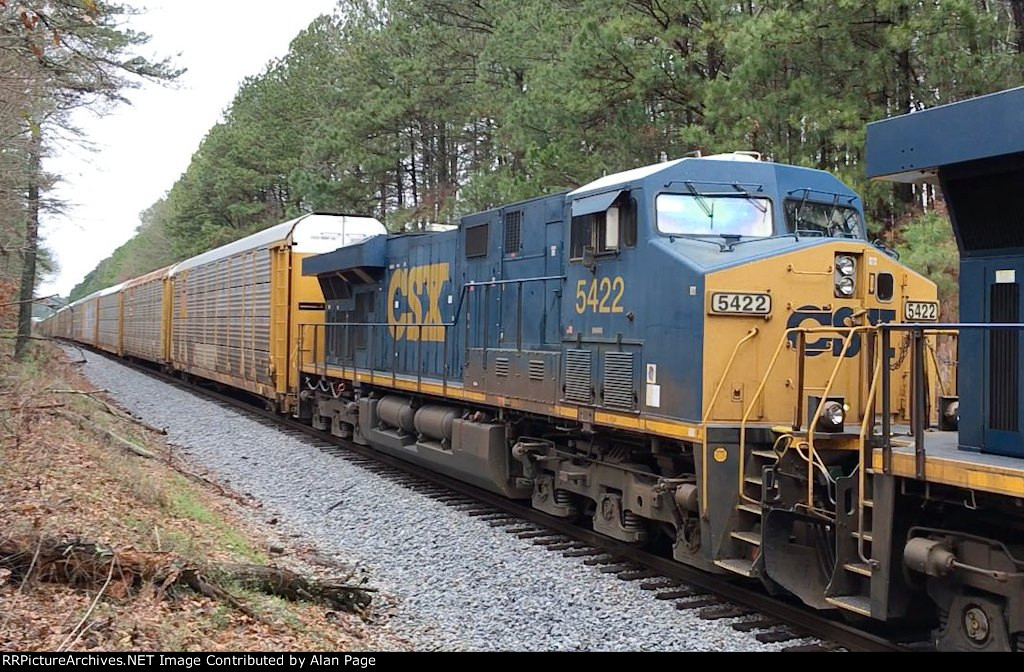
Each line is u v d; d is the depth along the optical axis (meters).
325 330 17.92
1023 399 5.45
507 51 24.95
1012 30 15.67
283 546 9.21
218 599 6.34
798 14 16.09
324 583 7.24
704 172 8.43
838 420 6.77
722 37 17.23
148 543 7.24
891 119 5.88
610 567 8.58
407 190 39.09
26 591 5.66
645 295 8.16
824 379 7.65
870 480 6.12
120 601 5.85
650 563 8.58
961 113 5.41
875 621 6.86
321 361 18.22
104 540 6.90
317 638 6.23
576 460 9.84
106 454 11.11
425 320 13.60
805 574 6.78
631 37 19.05
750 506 7.23
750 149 16.47
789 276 7.58
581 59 18.38
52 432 11.58
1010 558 5.20
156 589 6.10
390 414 14.32
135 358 38.59
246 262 21.62
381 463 14.65
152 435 16.23
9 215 18.34
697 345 7.40
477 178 25.25
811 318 7.64
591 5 19.36
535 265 10.44
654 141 19.22
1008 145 5.11
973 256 5.88
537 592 7.76
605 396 8.69
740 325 7.46
